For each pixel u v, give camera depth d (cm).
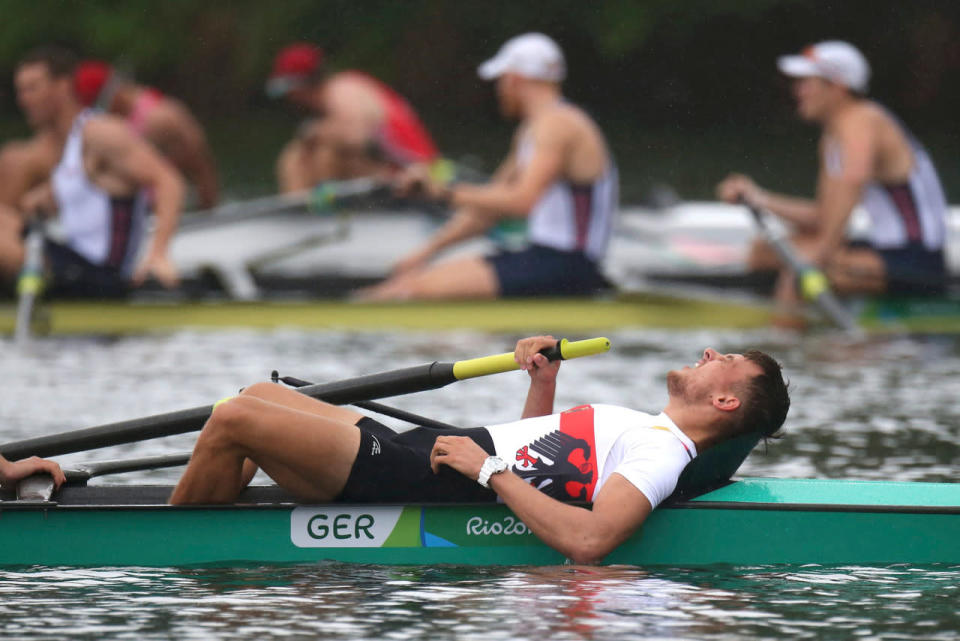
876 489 1575
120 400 2583
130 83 4794
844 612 1305
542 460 1542
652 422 1542
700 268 4400
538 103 3888
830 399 2684
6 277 3747
